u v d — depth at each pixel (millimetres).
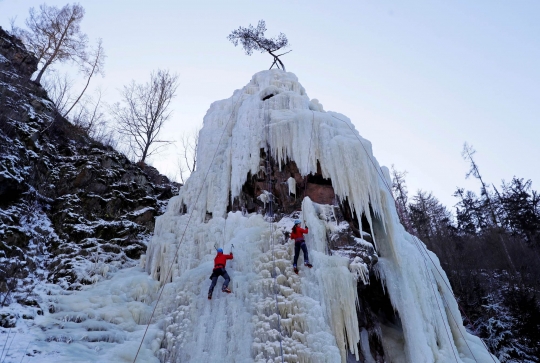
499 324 13375
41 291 8484
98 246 11172
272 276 7297
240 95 12578
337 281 6930
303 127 9461
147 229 13453
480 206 29062
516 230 25547
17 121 13008
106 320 7746
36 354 5961
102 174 14125
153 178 20203
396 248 8188
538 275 19594
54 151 14445
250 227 8711
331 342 6148
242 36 16609
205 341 6590
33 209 11305
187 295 7699
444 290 8898
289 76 13062
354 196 8383
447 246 23797
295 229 7535
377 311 8734
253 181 9883
